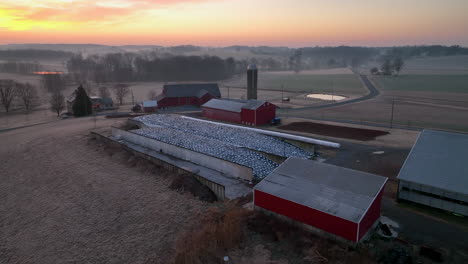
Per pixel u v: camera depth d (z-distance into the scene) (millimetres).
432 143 25000
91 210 26547
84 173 34656
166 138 41000
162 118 55844
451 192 21203
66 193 30125
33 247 22156
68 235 23203
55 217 25891
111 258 20219
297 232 19812
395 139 41219
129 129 51656
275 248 18750
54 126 59000
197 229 22156
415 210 22453
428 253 17203
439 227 20234
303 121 55094
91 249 21328
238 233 20062
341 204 19094
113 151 40688
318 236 19312
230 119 56594
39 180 33938
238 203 24844
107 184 31391
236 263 17812
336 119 56594
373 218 19719
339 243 18453
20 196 30547
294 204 20156
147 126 50781
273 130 48531
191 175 30484
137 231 23062
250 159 33281
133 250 20875
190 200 27031
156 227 23359
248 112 52781
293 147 38344
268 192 21578
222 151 35406
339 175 22219
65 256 20812
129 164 36344
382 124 51312
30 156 41781
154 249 20797
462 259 17094
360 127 49219
